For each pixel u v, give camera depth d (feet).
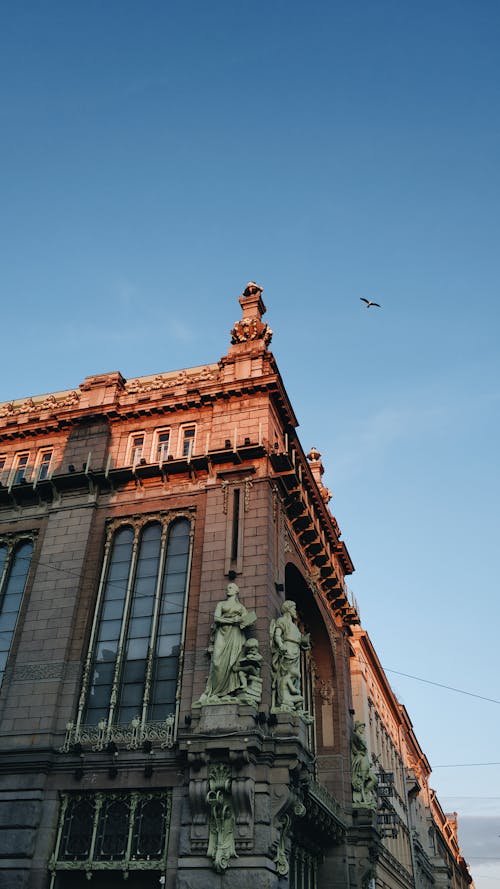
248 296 101.19
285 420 92.48
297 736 66.33
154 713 72.59
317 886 94.43
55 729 73.20
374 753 142.20
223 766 63.16
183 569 80.74
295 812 66.33
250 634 71.77
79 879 66.59
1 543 90.48
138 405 93.25
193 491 84.74
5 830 68.18
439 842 267.80
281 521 84.43
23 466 96.68
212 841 61.11
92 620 80.53
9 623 84.23
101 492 89.20
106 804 68.64
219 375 93.15
